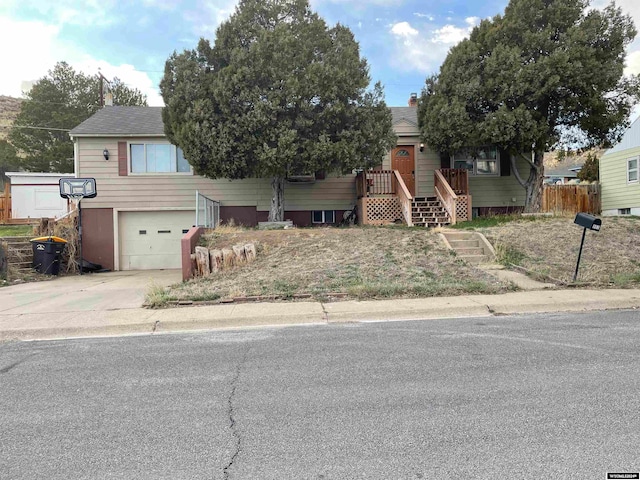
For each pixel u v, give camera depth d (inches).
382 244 430.0
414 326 235.8
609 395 139.1
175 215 637.3
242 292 314.2
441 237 449.7
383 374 163.0
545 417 124.9
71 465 105.8
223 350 200.2
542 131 513.3
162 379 164.2
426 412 130.1
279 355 189.9
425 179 661.9
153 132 622.2
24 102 1375.5
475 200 666.2
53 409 139.3
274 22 503.5
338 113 483.8
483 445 110.3
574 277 325.7
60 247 537.3
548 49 516.1
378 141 508.7
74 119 1369.3
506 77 515.2
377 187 617.3
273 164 476.7
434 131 569.3
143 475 100.7
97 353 201.6
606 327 222.8
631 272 345.4
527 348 189.9
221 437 118.2
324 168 500.1
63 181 564.4
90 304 314.2
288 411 133.4
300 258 402.6
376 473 98.9
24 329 243.0
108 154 621.9
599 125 518.0
